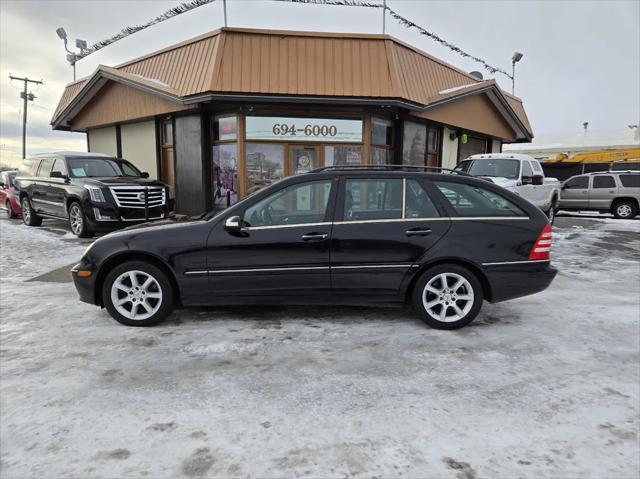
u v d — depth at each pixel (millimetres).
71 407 3143
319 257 4551
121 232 4832
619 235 12328
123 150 16609
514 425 2957
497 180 11617
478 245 4586
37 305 5488
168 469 2512
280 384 3486
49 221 14305
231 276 4566
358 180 4699
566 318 5129
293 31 11734
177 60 12805
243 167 12305
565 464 2570
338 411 3105
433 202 4680
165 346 4219
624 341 4441
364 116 12477
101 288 4812
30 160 13078
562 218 17531
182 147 13523
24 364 3832
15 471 2488
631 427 2947
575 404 3229
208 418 3012
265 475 2467
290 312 5211
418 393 3361
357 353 4078
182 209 13781
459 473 2488
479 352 4125
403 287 4629
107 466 2531
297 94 11336
